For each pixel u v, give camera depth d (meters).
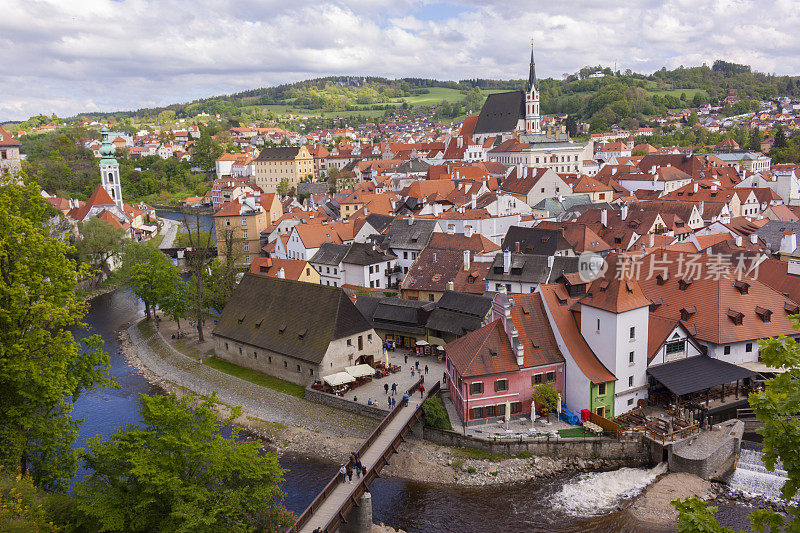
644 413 69.00
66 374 53.72
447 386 78.81
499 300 72.12
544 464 64.56
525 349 70.94
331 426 75.12
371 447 62.00
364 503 54.25
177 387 91.94
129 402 87.19
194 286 116.00
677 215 138.88
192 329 115.56
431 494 61.72
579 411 69.06
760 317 75.31
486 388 69.25
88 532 42.50
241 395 86.06
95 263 155.38
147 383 94.69
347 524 55.41
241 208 163.75
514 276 99.12
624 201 170.75
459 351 72.06
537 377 71.06
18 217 50.00
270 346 89.12
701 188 168.25
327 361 82.06
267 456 45.66
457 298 91.50
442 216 139.12
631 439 64.50
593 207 155.25
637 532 53.53
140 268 118.69
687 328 74.19
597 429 65.69
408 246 128.25
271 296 95.12
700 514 22.62
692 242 106.62
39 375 48.78
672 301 78.50
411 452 68.25
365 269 122.56
